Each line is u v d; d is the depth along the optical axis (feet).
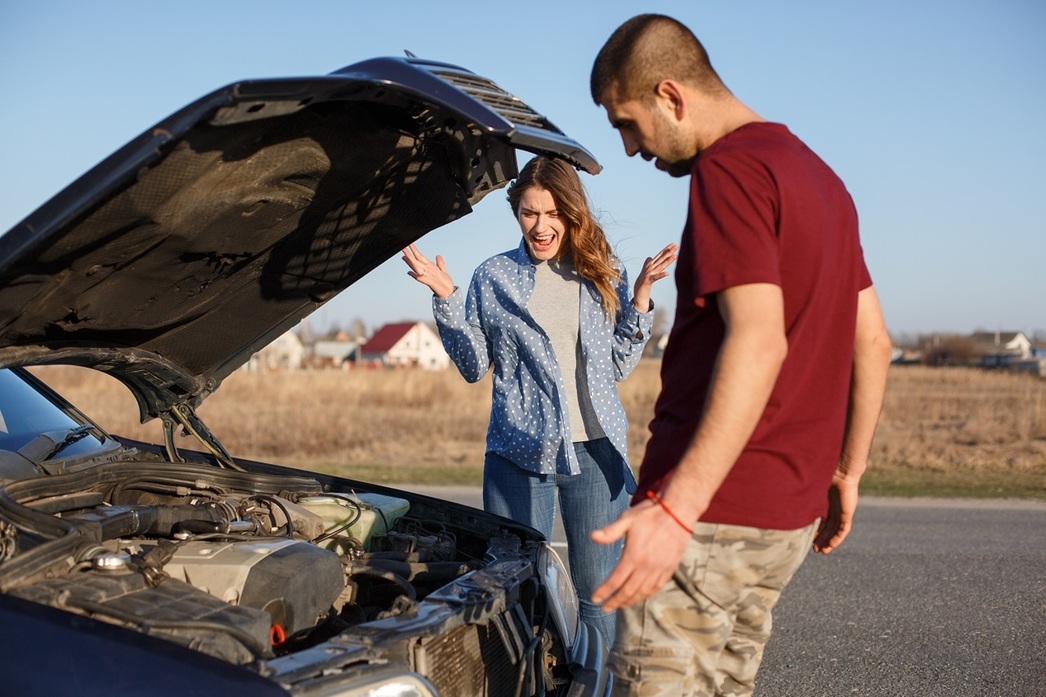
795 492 7.93
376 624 8.11
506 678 9.35
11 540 8.63
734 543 7.89
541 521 13.51
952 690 14.52
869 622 17.83
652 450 8.30
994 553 23.49
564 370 13.34
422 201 11.14
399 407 77.66
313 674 7.14
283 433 55.83
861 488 35.47
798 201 7.47
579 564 13.50
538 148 8.32
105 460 11.64
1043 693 14.43
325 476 13.26
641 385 85.56
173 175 8.43
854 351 8.79
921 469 41.93
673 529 7.09
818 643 16.66
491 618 9.18
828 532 9.62
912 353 254.68
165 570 8.96
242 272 10.96
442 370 108.17
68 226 8.16
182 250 9.82
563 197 12.92
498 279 13.53
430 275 13.10
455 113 8.04
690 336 8.02
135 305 10.52
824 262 7.64
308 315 12.57
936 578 20.97
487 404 80.59
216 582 8.85
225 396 81.87
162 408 12.57
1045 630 17.40
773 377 7.16
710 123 8.14
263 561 9.09
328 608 9.56
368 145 9.76
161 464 11.63
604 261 13.28
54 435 11.66
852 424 9.05
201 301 11.12
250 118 7.91
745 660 8.68
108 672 6.77
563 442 13.14
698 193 7.61
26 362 10.25
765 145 7.66
